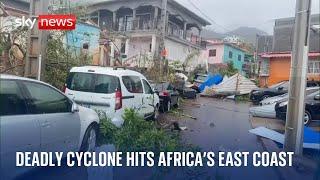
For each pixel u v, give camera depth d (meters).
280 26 33.28
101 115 8.72
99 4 39.56
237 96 27.64
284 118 13.73
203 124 12.70
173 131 10.46
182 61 40.00
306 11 7.38
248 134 10.69
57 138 5.79
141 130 8.30
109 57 28.06
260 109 14.78
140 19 38.25
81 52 15.77
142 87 10.78
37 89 5.52
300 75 7.47
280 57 32.69
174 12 39.31
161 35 26.77
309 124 13.42
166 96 15.41
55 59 12.80
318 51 29.77
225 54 50.47
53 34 13.05
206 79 30.98
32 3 10.62
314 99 13.49
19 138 4.87
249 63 53.38
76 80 9.18
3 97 4.77
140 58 30.41
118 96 8.91
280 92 22.91
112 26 39.00
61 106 6.06
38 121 5.27
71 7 15.71
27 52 10.64
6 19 14.25
